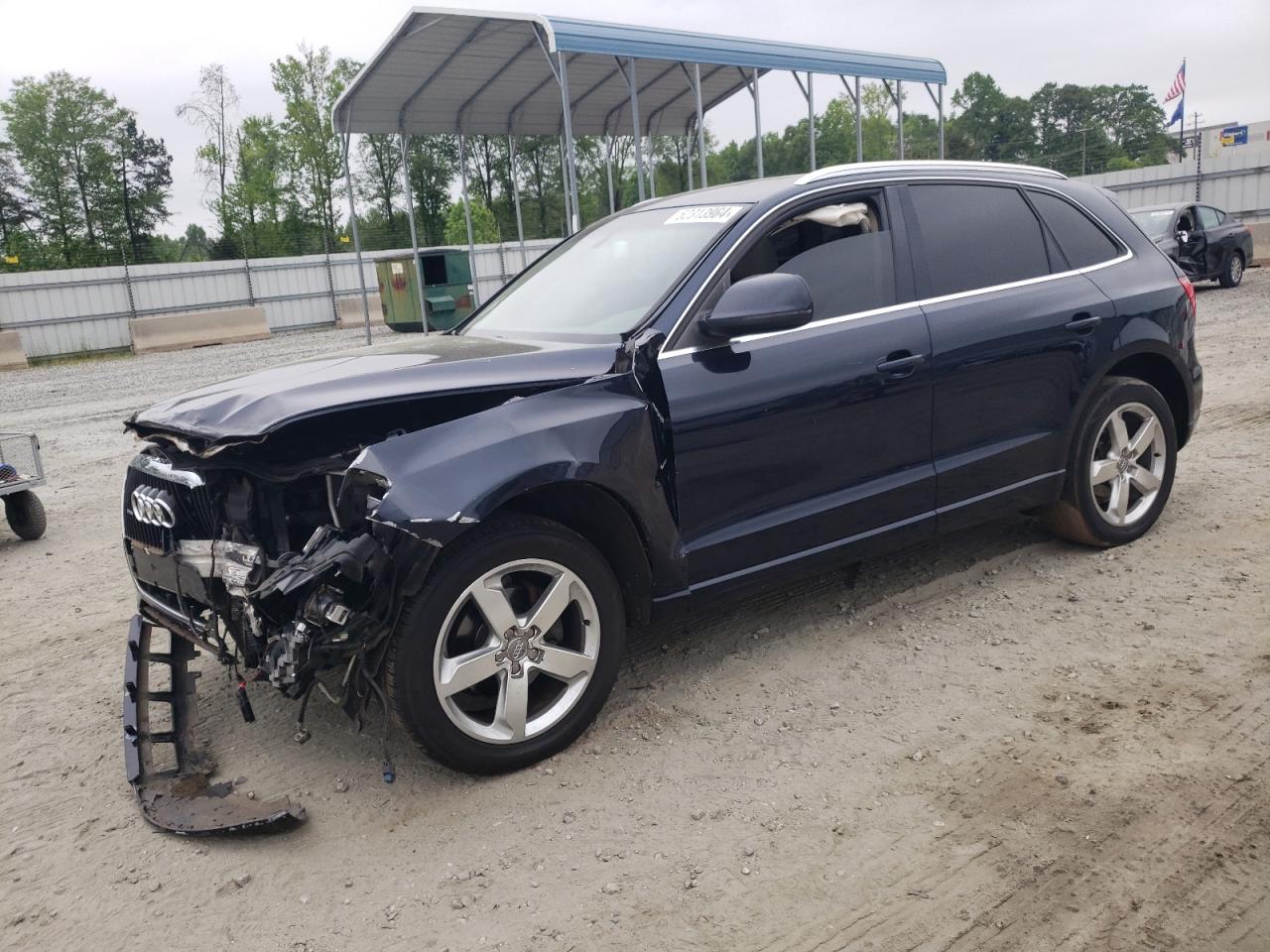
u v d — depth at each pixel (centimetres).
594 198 2673
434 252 1992
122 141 5875
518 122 1783
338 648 279
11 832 308
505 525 303
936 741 322
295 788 317
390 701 292
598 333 357
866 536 387
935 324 394
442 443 291
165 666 422
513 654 308
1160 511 491
